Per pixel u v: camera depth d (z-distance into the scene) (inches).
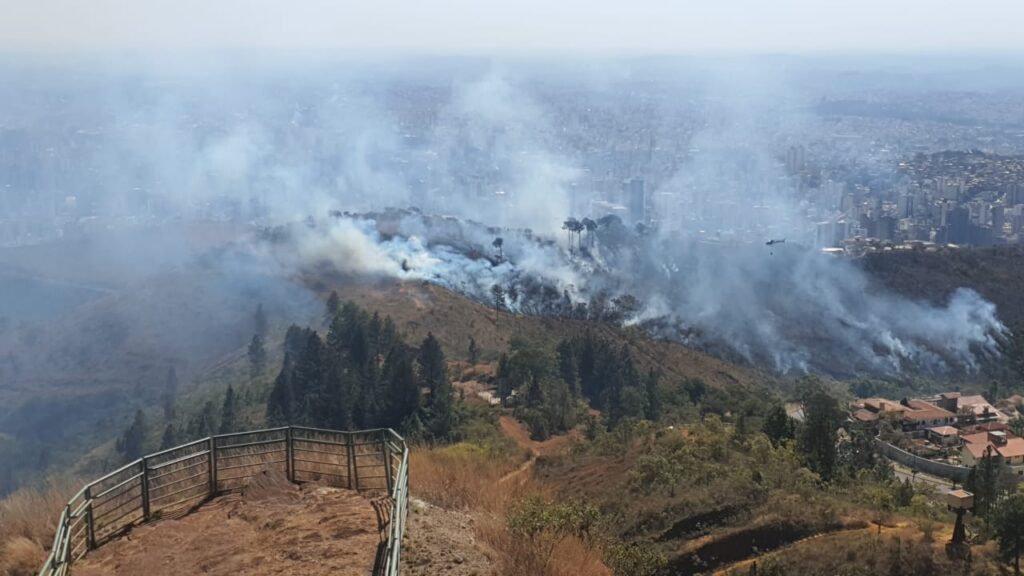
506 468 1157.1
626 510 1124.5
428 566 510.9
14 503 596.1
